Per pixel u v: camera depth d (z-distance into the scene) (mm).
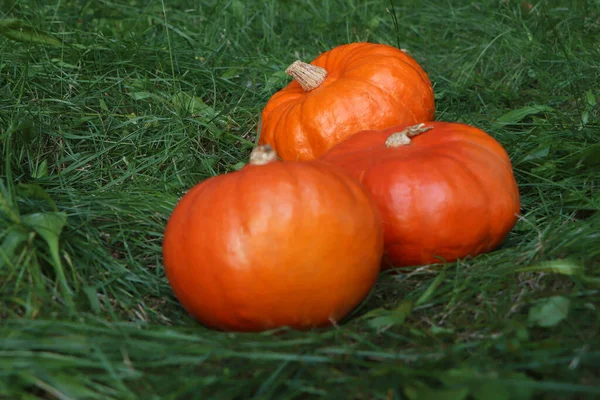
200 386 766
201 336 823
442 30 1675
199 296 838
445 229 892
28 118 1099
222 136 1168
